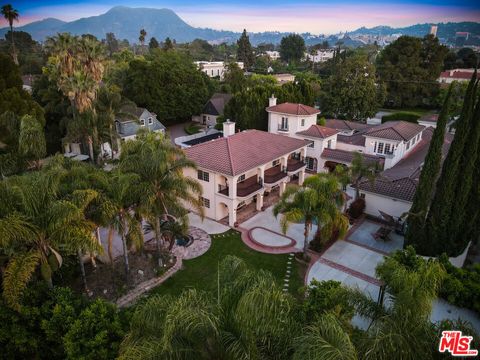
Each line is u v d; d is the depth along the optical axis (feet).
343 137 145.89
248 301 29.22
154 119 179.83
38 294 52.06
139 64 203.00
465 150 67.72
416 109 276.62
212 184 96.12
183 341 28.84
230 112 165.99
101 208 58.75
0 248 49.90
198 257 80.48
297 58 588.09
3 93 108.58
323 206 73.51
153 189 66.28
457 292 58.85
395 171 107.34
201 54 620.49
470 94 64.85
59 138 155.22
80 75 121.80
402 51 262.47
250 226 95.55
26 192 49.01
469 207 71.10
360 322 55.47
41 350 49.62
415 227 74.95
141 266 75.00
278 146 110.73
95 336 44.37
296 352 27.02
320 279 72.69
